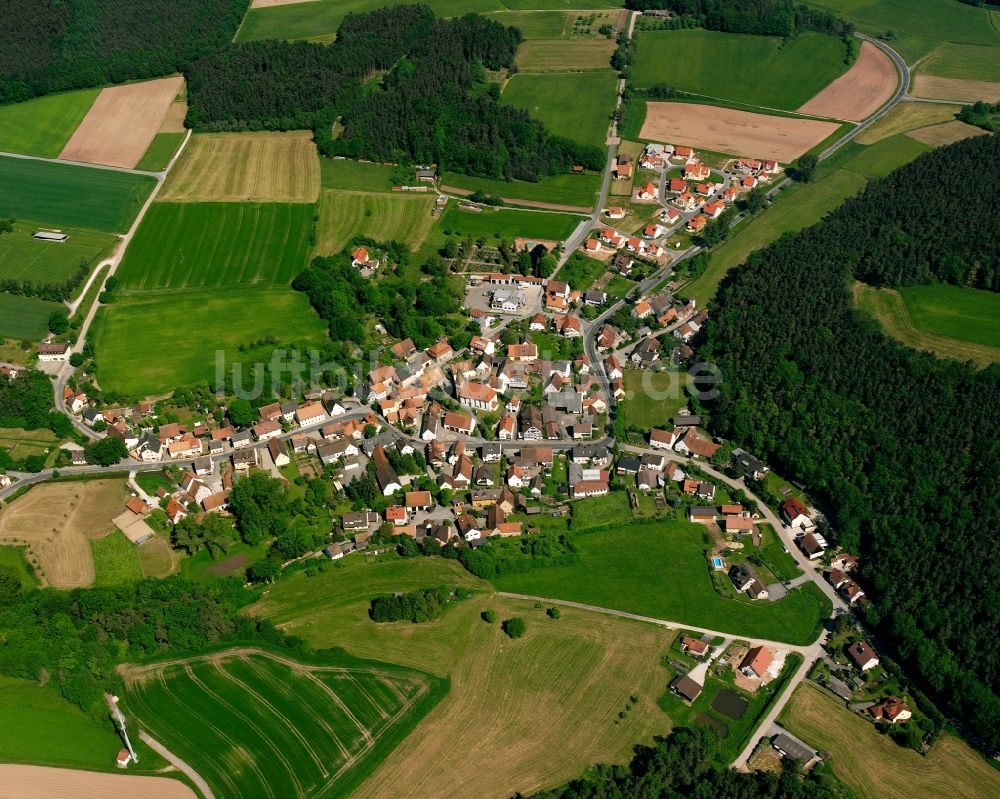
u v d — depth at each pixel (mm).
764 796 180500
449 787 188250
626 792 182125
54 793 188500
